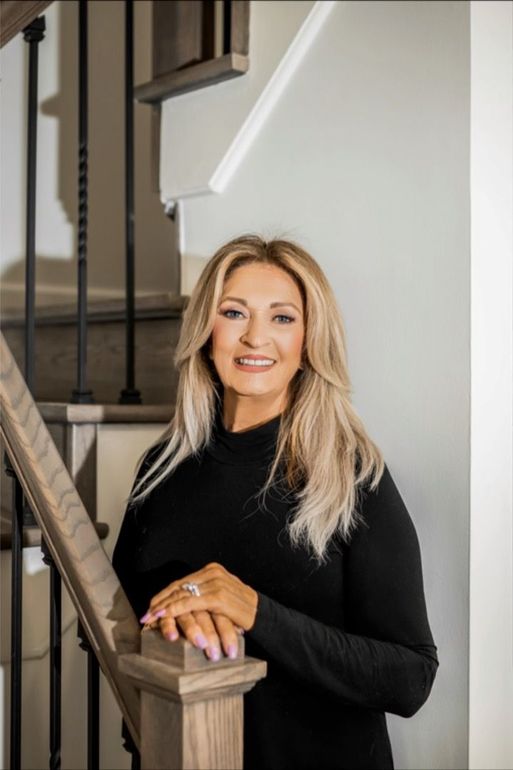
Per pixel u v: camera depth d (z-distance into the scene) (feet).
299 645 4.10
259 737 4.51
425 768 5.21
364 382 5.58
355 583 4.51
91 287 9.23
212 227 6.70
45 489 4.08
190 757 3.46
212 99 6.63
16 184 8.79
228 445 4.84
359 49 5.71
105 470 5.98
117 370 7.26
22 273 8.82
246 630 3.97
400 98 5.46
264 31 6.27
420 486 5.24
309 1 5.98
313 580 4.57
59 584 4.43
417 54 5.37
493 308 5.16
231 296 4.76
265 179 6.30
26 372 6.16
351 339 5.67
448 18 5.20
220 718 3.54
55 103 9.05
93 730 4.39
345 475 4.58
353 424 4.80
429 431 5.21
